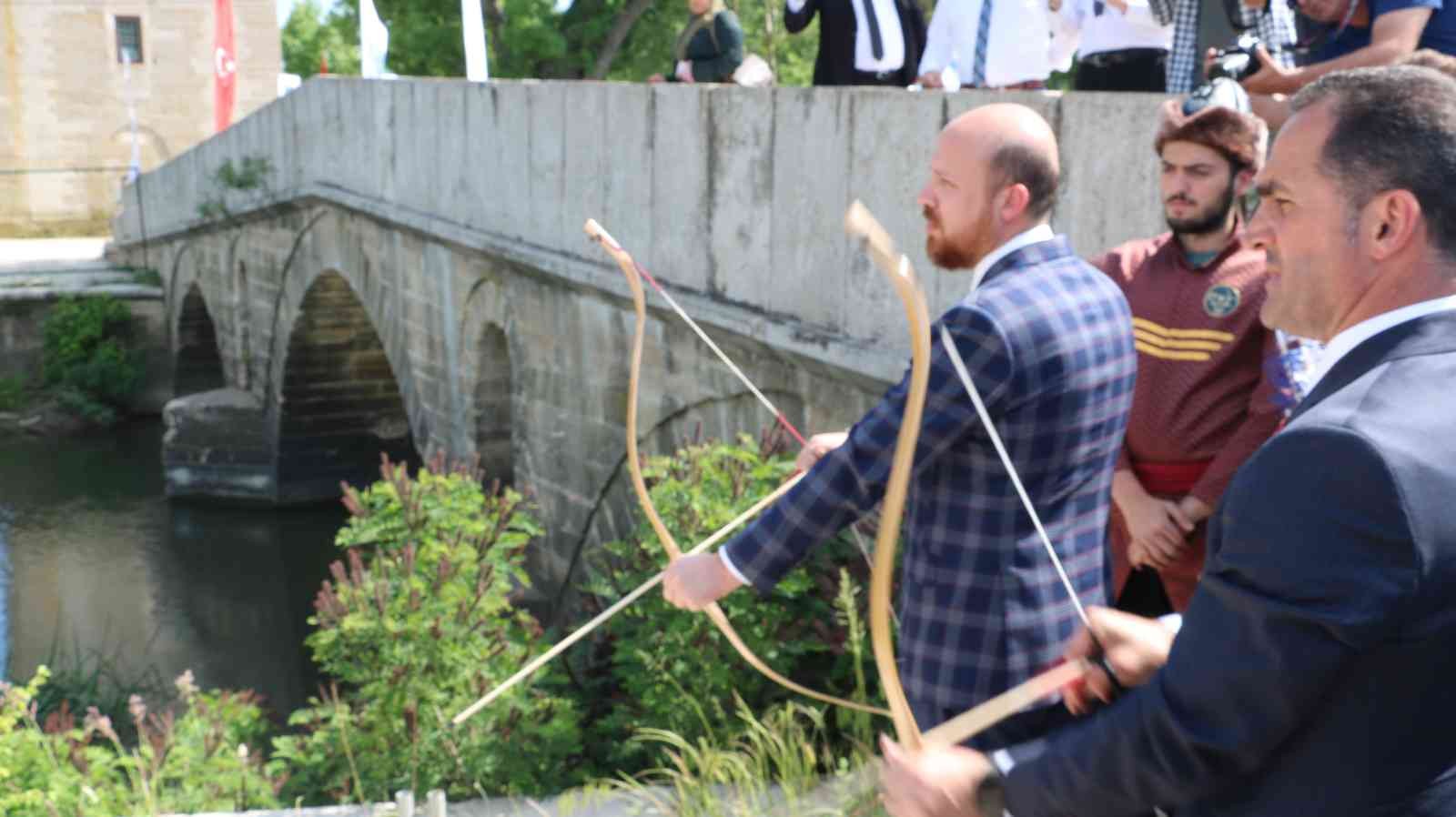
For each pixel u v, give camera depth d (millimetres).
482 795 4977
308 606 17625
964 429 2480
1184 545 3377
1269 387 3275
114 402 27938
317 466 21797
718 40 9336
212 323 27562
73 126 36188
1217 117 3301
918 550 2637
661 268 8625
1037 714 2576
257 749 6086
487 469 13047
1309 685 1484
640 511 9789
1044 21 6527
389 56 24406
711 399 8539
